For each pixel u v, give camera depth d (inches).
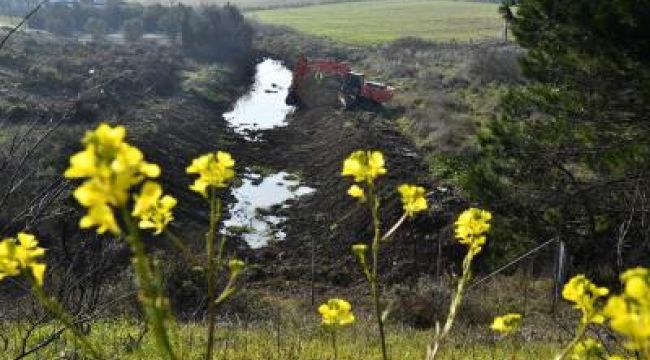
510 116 515.8
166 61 1674.5
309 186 1037.8
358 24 2827.3
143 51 1750.7
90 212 54.4
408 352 262.8
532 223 496.4
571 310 478.0
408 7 3511.3
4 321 289.0
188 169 83.7
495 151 510.3
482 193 511.5
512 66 1523.1
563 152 480.4
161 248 741.3
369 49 2122.3
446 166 981.2
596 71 444.1
